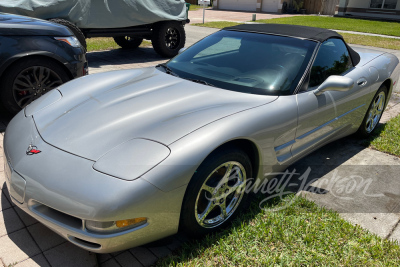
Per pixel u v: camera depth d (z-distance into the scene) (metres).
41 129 2.45
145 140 2.20
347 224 2.75
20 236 2.46
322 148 4.27
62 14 7.37
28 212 2.18
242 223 2.68
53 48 4.46
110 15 8.03
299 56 3.25
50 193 2.02
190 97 2.75
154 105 2.61
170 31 9.22
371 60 4.31
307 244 2.52
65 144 2.24
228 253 2.37
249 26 3.87
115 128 2.32
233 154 2.41
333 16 27.61
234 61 3.30
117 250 2.07
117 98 2.77
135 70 3.56
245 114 2.55
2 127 4.29
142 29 8.85
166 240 2.46
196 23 18.75
